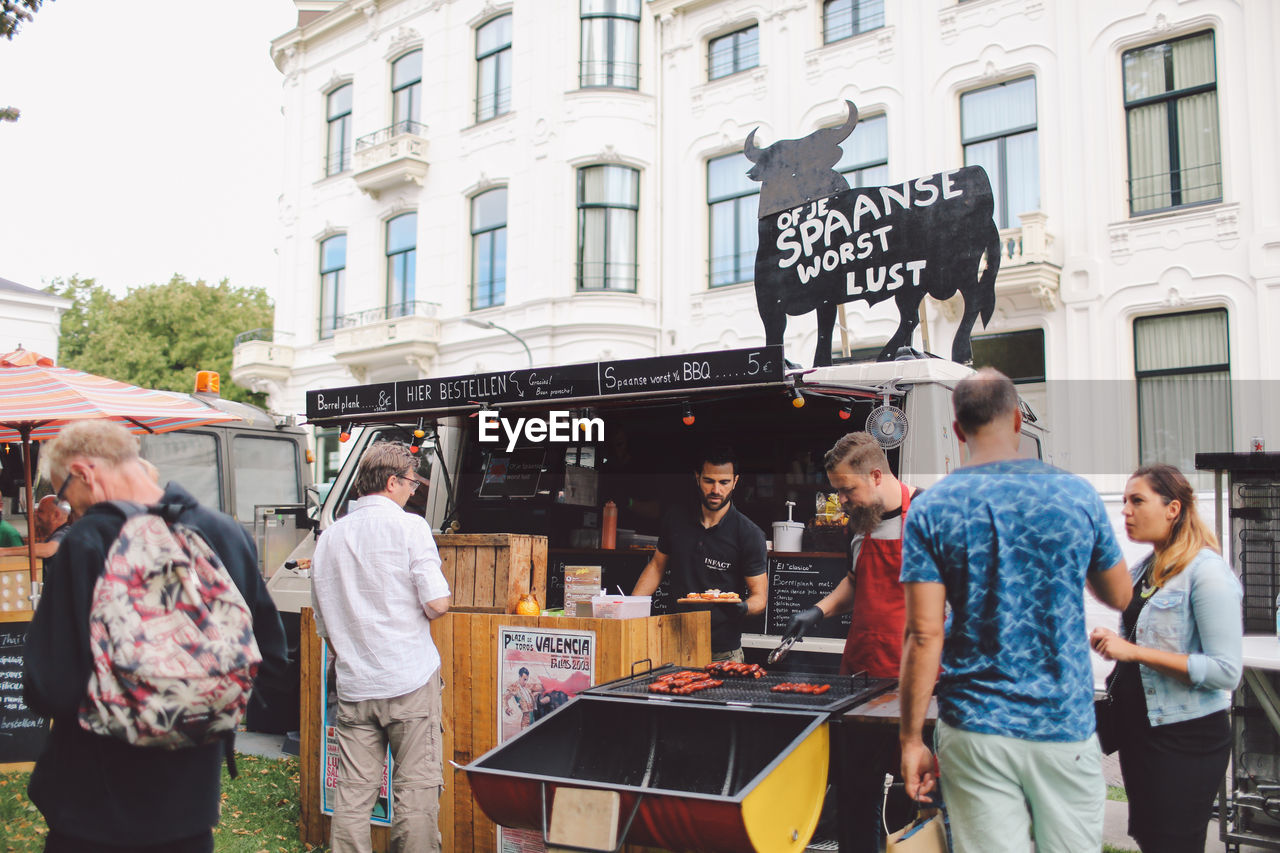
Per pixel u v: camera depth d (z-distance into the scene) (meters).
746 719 3.34
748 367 4.29
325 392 5.71
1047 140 12.54
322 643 4.71
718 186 16.16
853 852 3.41
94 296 37.09
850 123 6.48
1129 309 11.71
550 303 17.22
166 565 2.51
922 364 4.83
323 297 21.81
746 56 15.98
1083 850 2.41
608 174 17.06
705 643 4.55
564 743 3.51
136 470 2.80
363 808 3.76
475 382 5.10
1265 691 4.06
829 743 3.28
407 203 20.03
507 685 4.27
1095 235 12.04
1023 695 2.43
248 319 33.44
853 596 4.11
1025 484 2.51
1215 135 11.45
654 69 17.09
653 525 6.58
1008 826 2.43
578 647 4.11
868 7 14.55
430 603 3.80
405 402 5.36
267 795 5.39
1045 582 2.45
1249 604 4.64
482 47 19.22
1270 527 4.62
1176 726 3.04
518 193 18.11
